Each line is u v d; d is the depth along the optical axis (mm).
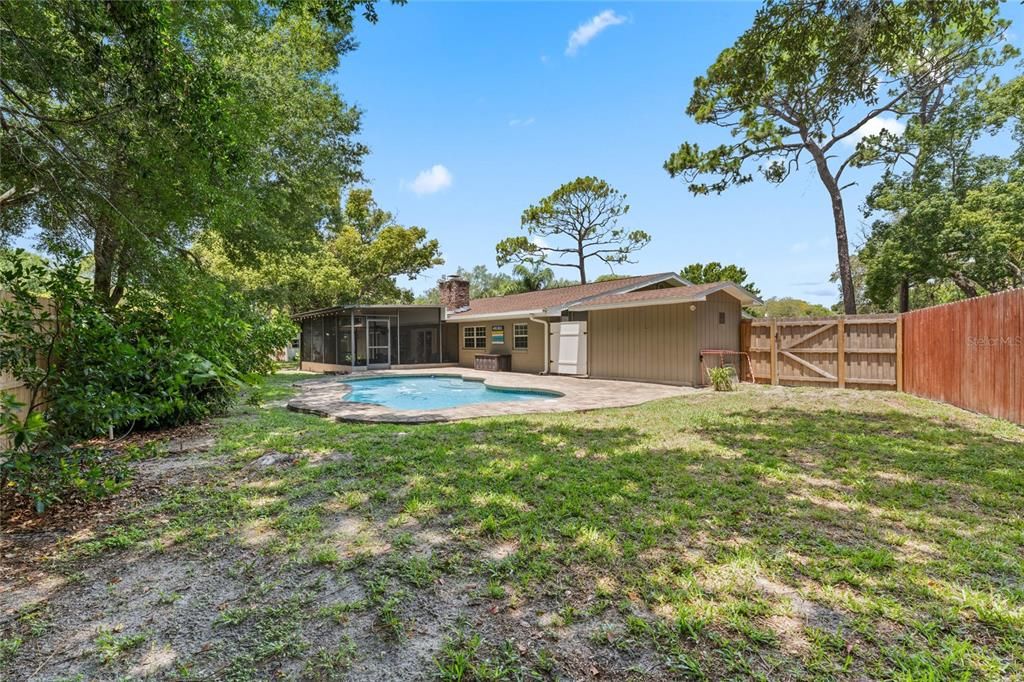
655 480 3838
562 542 2768
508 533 2879
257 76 8047
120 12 3586
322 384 12820
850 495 3510
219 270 17844
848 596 2221
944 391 7578
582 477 3896
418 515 3174
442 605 2195
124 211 5266
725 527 2967
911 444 4969
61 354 3688
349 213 30562
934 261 16234
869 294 18906
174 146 4781
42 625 2051
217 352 5109
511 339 16672
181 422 5984
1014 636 1925
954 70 15875
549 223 28750
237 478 3975
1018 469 4078
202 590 2336
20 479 2930
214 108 4430
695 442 5129
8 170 5137
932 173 16453
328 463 4332
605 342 13164
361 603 2205
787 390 9633
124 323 4566
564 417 6684
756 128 17219
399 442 5090
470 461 4371
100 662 1835
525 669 1783
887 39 5609
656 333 11812
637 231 28422
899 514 3156
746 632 1965
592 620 2072
